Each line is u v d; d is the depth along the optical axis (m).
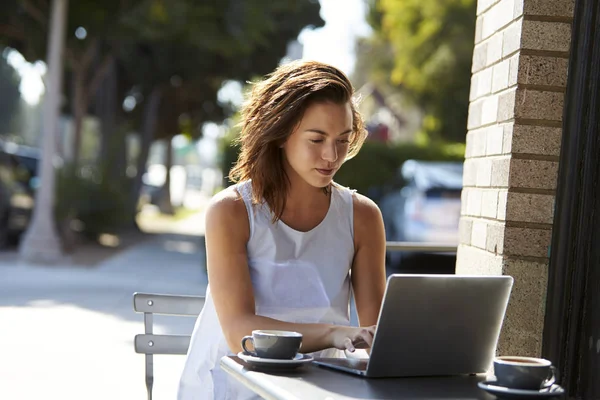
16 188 18.83
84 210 22.12
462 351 2.75
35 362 7.55
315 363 2.82
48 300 11.40
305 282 3.26
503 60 3.94
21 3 20.98
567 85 3.66
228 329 3.10
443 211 15.27
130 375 7.18
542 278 3.74
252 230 3.23
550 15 3.73
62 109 28.97
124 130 24.19
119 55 26.20
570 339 3.54
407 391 2.52
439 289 2.61
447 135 33.50
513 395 2.38
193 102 33.31
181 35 22.78
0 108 59.41
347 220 3.34
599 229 3.42
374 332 2.86
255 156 3.22
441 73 32.06
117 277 15.01
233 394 3.23
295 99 3.09
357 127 3.38
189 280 15.20
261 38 23.27
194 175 81.06
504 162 3.82
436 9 32.22
